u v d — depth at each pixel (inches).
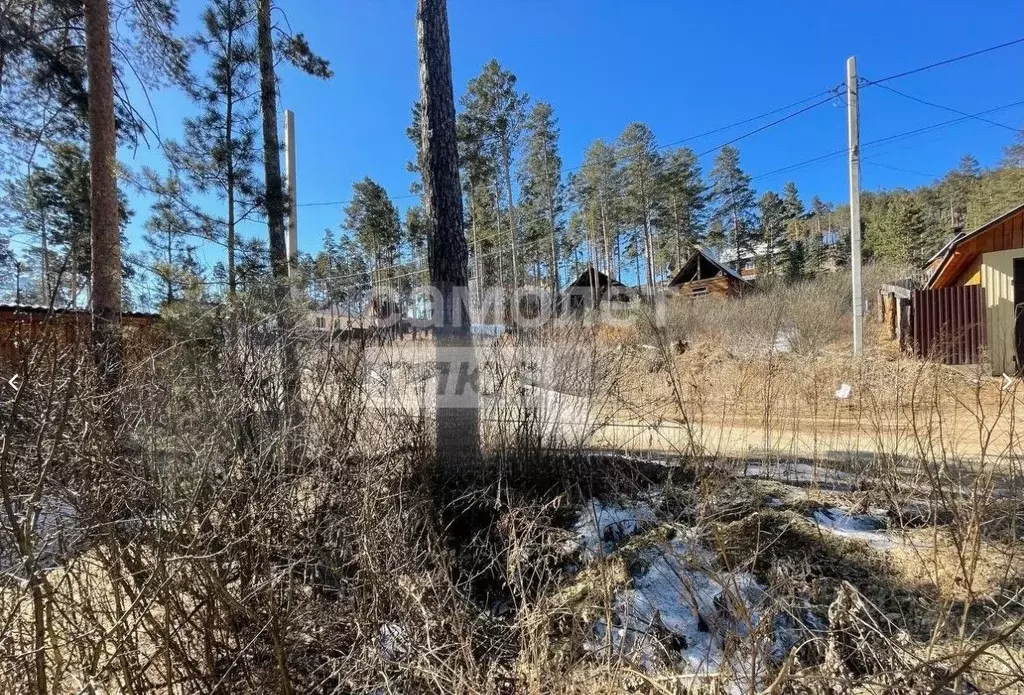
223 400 93.6
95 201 204.1
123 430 83.5
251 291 139.6
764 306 538.0
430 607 91.9
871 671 68.4
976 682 66.4
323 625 86.8
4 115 278.1
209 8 276.1
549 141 956.6
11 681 68.6
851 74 379.2
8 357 79.7
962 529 93.3
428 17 151.3
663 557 96.7
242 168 280.5
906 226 1195.3
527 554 99.1
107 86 212.2
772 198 1658.5
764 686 65.1
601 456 143.8
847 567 94.2
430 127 150.3
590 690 72.5
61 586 73.4
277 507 87.0
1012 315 305.4
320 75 306.5
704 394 171.0
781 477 146.6
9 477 68.4
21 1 253.8
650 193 1189.7
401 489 111.4
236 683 80.1
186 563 74.0
